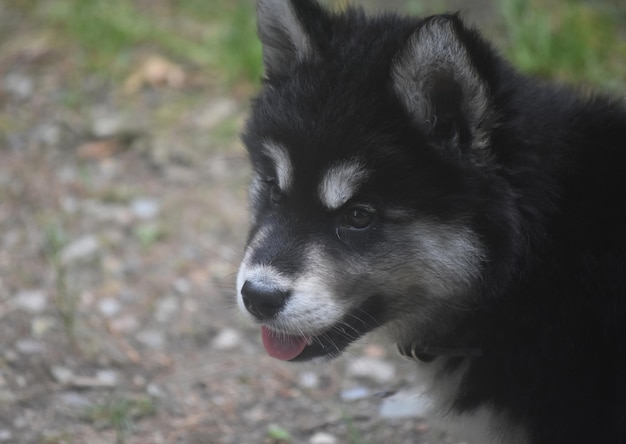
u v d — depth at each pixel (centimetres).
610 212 629
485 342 643
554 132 640
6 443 769
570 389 614
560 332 618
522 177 619
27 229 1062
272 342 664
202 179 1145
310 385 859
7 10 1465
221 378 869
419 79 608
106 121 1235
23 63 1355
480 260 621
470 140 607
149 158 1181
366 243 627
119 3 1427
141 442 785
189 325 938
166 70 1307
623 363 610
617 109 669
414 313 656
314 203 630
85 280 991
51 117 1254
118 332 922
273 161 650
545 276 624
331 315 626
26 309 939
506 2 1238
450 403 675
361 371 873
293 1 659
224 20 1376
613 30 1257
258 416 823
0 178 1143
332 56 652
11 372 852
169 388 853
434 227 622
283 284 616
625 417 610
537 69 1182
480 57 588
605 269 619
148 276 1001
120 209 1096
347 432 798
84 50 1370
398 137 618
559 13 1262
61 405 819
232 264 1007
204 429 804
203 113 1243
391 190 618
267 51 696
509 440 639
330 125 624
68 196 1116
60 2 1453
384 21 672
